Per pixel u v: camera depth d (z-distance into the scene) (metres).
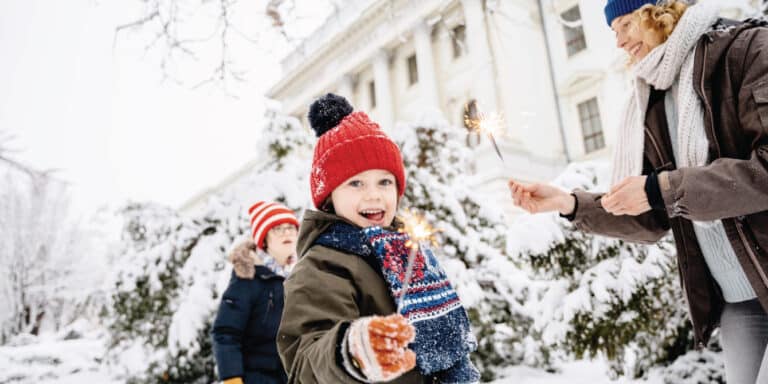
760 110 1.09
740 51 1.20
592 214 1.65
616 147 1.80
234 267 2.36
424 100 16.39
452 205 4.88
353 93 20.22
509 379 4.34
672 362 3.23
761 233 1.17
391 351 0.68
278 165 5.78
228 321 2.20
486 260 4.88
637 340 3.25
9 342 16.22
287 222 2.71
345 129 1.39
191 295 5.06
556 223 3.44
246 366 2.21
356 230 1.23
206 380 5.16
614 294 3.16
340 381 0.77
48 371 7.99
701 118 1.32
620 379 3.44
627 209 1.19
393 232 1.23
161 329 5.46
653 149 1.57
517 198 1.75
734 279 1.40
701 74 1.27
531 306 4.20
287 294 1.09
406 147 5.12
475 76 13.73
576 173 3.73
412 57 18.75
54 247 19.00
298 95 19.50
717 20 1.34
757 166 1.05
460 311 1.23
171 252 5.52
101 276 19.09
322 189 1.36
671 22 1.41
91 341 11.17
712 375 2.86
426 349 1.08
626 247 3.27
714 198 1.08
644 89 1.56
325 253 1.15
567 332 3.29
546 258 3.46
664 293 3.11
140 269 5.50
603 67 14.60
